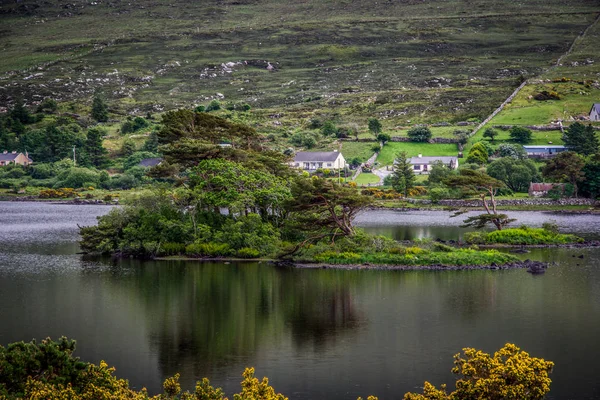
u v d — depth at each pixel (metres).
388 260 121.38
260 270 118.56
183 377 67.50
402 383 65.69
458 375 67.62
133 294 101.19
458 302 95.00
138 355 73.75
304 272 116.25
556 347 75.56
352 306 93.19
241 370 69.38
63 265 125.50
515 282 107.44
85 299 98.38
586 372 68.00
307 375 67.94
